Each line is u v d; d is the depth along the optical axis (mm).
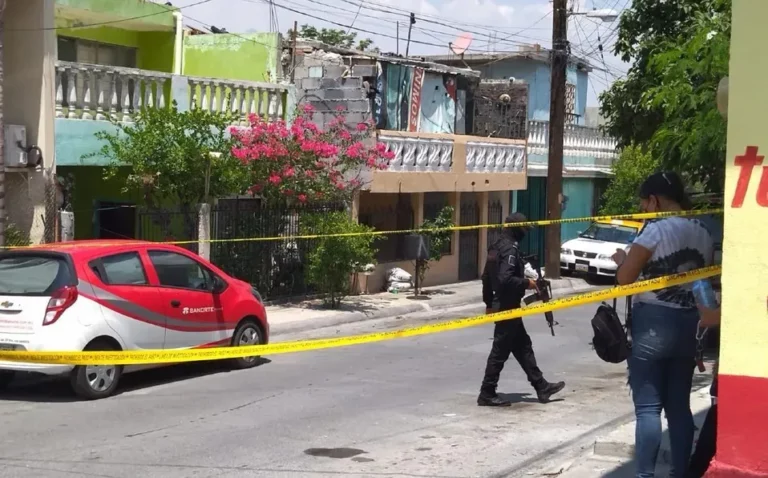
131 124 16312
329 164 18609
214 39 21297
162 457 7309
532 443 7887
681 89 9711
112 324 9688
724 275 3738
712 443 5715
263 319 11938
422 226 21734
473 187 23812
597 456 7230
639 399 5473
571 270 26188
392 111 22969
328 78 20219
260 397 9781
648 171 31844
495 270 9297
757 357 3686
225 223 16969
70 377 9562
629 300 5750
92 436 8016
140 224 17609
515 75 33250
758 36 3639
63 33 18438
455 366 12086
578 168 32438
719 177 9766
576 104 36031
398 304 19156
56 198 14992
